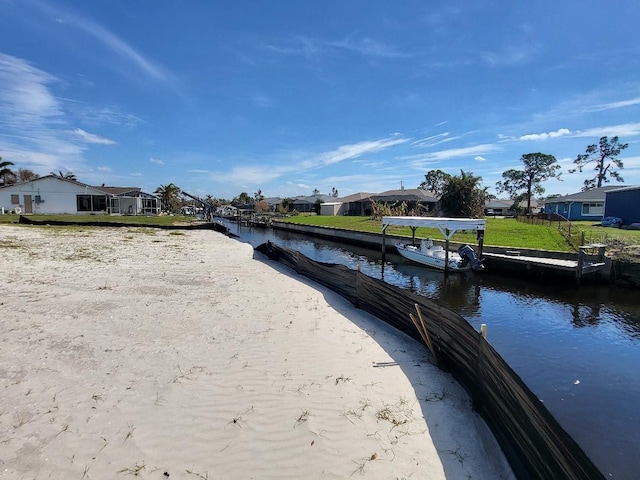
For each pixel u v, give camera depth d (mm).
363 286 9375
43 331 6578
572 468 2812
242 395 4812
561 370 7465
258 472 3494
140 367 5438
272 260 18047
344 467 3635
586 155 65188
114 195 50156
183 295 9742
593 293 14016
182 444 3805
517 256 17953
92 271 12344
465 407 4957
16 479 3209
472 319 10859
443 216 36656
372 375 5664
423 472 3664
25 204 44062
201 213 85875
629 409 6016
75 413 4207
